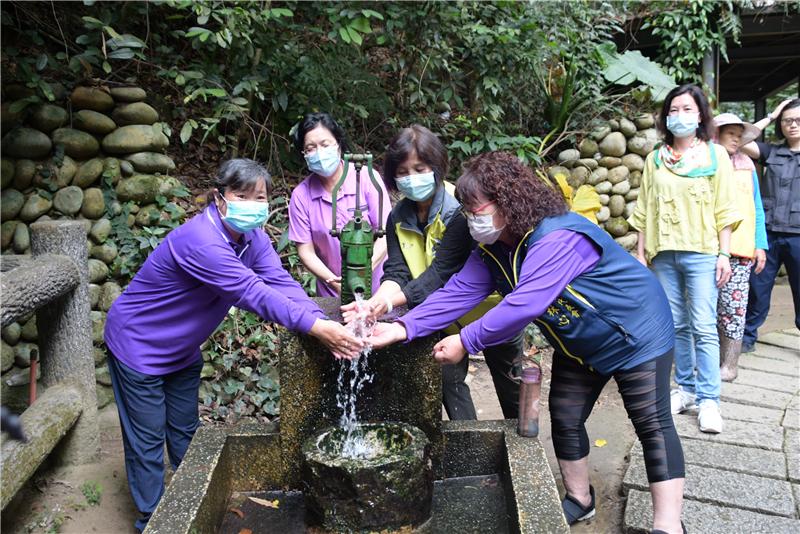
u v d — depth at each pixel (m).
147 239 3.81
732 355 4.04
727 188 3.21
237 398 3.68
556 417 2.51
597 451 3.25
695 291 3.27
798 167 4.26
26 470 2.51
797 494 2.73
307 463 1.87
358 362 2.18
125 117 3.88
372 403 2.23
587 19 5.58
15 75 3.65
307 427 2.20
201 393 3.64
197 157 4.49
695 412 3.55
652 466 2.22
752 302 4.57
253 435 2.20
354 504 1.84
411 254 2.56
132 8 4.12
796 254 4.32
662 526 2.20
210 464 2.00
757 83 9.76
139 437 2.54
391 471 1.83
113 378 2.56
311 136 2.82
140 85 4.29
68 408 2.93
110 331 2.54
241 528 2.01
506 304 1.98
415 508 1.91
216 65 4.40
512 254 2.10
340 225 2.96
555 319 2.14
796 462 2.99
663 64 6.19
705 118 3.23
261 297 2.14
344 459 1.86
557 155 5.61
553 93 5.63
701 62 6.18
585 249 2.06
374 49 5.48
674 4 5.90
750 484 2.81
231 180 2.19
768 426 3.38
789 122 4.24
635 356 2.18
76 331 3.05
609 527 2.61
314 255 3.05
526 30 5.02
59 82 3.77
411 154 2.34
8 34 3.85
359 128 5.13
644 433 2.24
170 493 1.83
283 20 4.37
